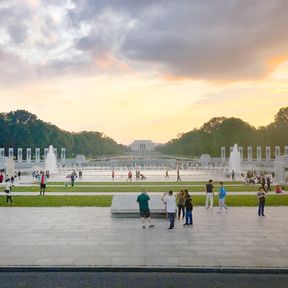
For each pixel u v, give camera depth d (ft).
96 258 72.59
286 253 76.07
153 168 442.50
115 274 65.87
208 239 87.61
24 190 197.16
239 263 69.62
